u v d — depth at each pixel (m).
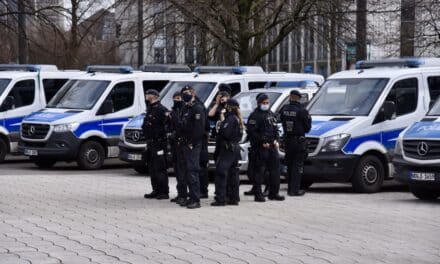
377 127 18.67
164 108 16.70
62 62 36.16
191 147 15.48
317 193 18.48
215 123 16.45
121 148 23.02
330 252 11.02
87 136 24.11
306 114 17.41
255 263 10.26
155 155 16.72
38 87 26.23
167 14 31.64
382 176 18.69
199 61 32.69
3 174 22.62
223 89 16.31
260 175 16.52
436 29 33.28
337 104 19.44
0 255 10.66
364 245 11.56
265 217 14.26
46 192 17.75
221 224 13.43
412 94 19.28
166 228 12.97
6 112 25.69
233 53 32.69
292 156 17.59
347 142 18.30
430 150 16.27
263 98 16.38
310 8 31.23
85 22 37.66
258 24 31.50
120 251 10.97
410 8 33.31
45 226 13.05
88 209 15.14
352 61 34.31
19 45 35.22
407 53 34.09
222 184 15.80
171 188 19.34
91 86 24.84
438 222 13.72
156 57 33.81
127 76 24.86
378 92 19.03
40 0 36.66
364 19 31.91
